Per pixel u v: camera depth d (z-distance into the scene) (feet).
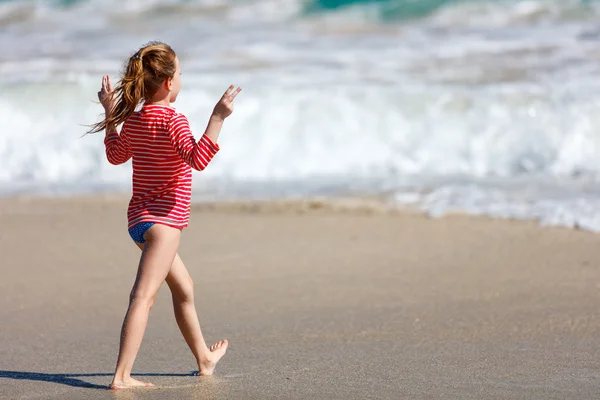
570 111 142.72
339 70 169.68
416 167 142.20
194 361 56.49
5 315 70.13
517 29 203.62
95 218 110.42
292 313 69.46
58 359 57.47
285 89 151.94
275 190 127.65
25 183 139.44
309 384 50.37
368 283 78.64
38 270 85.10
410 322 66.23
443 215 107.45
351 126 145.59
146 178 48.19
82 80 157.99
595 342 59.62
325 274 82.07
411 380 51.11
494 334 62.44
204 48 192.03
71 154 146.92
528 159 140.36
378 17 225.15
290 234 99.55
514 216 105.40
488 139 142.92
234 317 68.59
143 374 53.21
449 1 230.27
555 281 77.51
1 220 109.29
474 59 176.65
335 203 115.65
